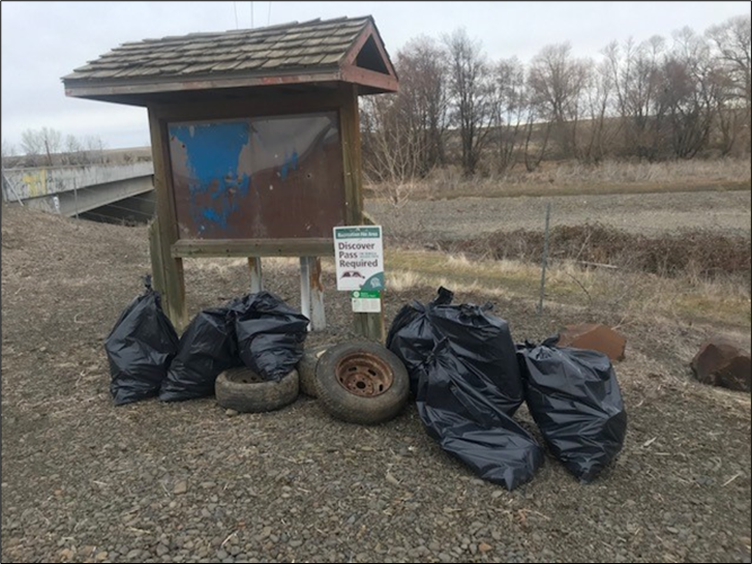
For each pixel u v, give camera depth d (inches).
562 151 1827.0
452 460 149.9
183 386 184.7
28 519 128.2
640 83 1409.9
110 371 198.1
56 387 201.8
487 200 1119.6
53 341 254.1
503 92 1809.8
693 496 139.7
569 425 147.6
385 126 816.9
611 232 542.3
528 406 157.2
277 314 188.7
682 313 339.0
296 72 191.0
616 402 149.3
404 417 172.9
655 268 464.4
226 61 204.1
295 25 230.7
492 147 1862.7
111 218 1245.1
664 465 152.9
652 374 221.6
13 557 116.9
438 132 1712.6
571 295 368.5
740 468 151.8
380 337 228.7
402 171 804.0
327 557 116.3
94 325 280.7
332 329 260.5
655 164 1213.7
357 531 123.6
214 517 127.3
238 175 229.1
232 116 225.0
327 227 226.2
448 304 183.2
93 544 120.0
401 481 140.6
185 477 141.6
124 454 153.5
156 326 189.0
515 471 139.8
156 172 233.5
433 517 128.1
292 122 221.6
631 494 139.6
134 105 247.3
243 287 371.9
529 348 161.6
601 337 237.0
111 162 1587.1
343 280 223.5
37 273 415.2
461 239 640.4
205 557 116.0
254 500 132.8
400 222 721.6
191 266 449.4
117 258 517.3
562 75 1780.3
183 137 230.7
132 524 125.4
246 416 173.0
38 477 144.3
